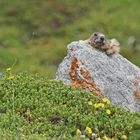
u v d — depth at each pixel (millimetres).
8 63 79688
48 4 105750
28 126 24812
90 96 27828
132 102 30922
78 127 25297
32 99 26938
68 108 26484
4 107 26203
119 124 25609
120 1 105625
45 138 23344
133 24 96125
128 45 88000
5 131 23797
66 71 30953
